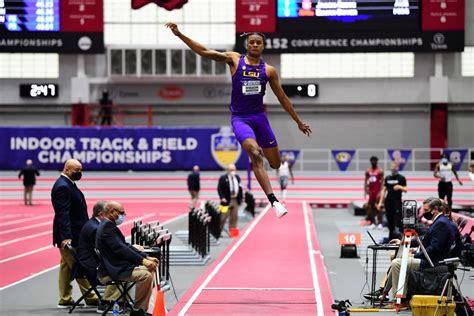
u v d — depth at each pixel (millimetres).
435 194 38719
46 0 40031
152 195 40406
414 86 45375
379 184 27609
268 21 39250
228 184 25172
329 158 44250
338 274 16625
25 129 43406
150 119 44406
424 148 45438
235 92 11828
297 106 45938
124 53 44969
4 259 18891
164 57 44969
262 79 11750
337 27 39125
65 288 12680
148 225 14172
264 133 11867
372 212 27719
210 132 42906
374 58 45625
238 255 19250
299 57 45750
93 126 43688
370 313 11781
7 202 38062
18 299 13555
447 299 10727
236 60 11836
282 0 39219
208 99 46094
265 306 12117
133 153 43125
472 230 14703
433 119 45219
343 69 45750
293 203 37781
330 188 41312
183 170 43250
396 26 39125
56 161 43375
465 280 15336
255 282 14734
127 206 36688
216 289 13852
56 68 46031
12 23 40031
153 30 45344
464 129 45469
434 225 11992
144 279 11367
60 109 46156
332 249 21219
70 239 12406
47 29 40156
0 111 46344
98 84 45938
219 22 44969
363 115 45844
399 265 12094
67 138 43281
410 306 11500
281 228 26500
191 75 45094
